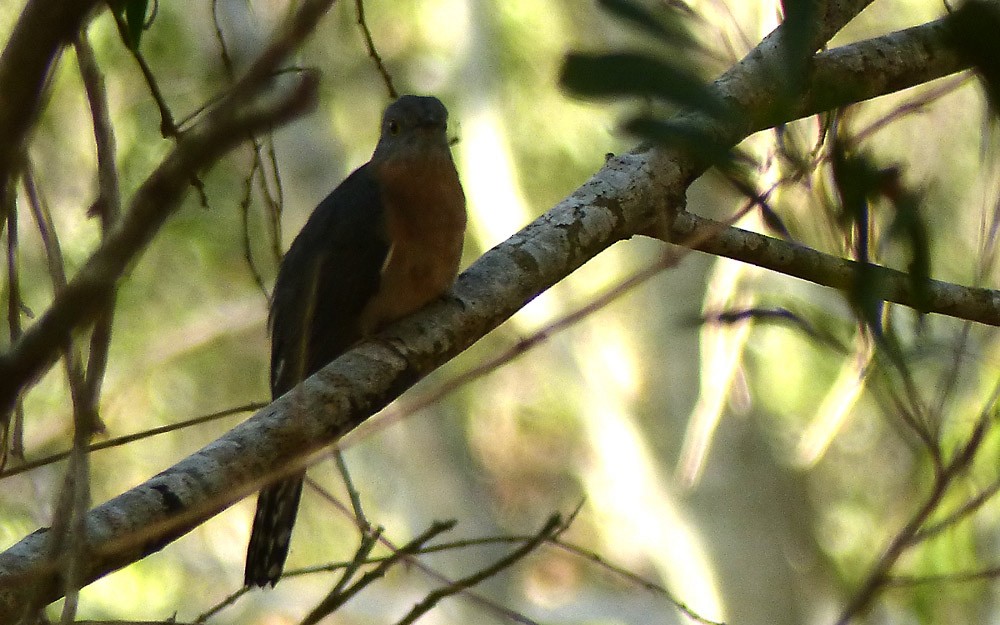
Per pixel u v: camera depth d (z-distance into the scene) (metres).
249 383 22.03
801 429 18.48
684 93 3.54
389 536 21.89
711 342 9.27
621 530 24.69
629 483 19.28
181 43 16.33
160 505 5.31
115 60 16.06
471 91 20.27
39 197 4.36
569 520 5.47
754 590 18.56
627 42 15.80
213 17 5.48
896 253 6.44
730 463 18.75
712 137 4.12
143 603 19.61
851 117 6.64
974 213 12.88
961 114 12.80
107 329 3.55
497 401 24.42
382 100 20.12
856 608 3.90
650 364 18.97
